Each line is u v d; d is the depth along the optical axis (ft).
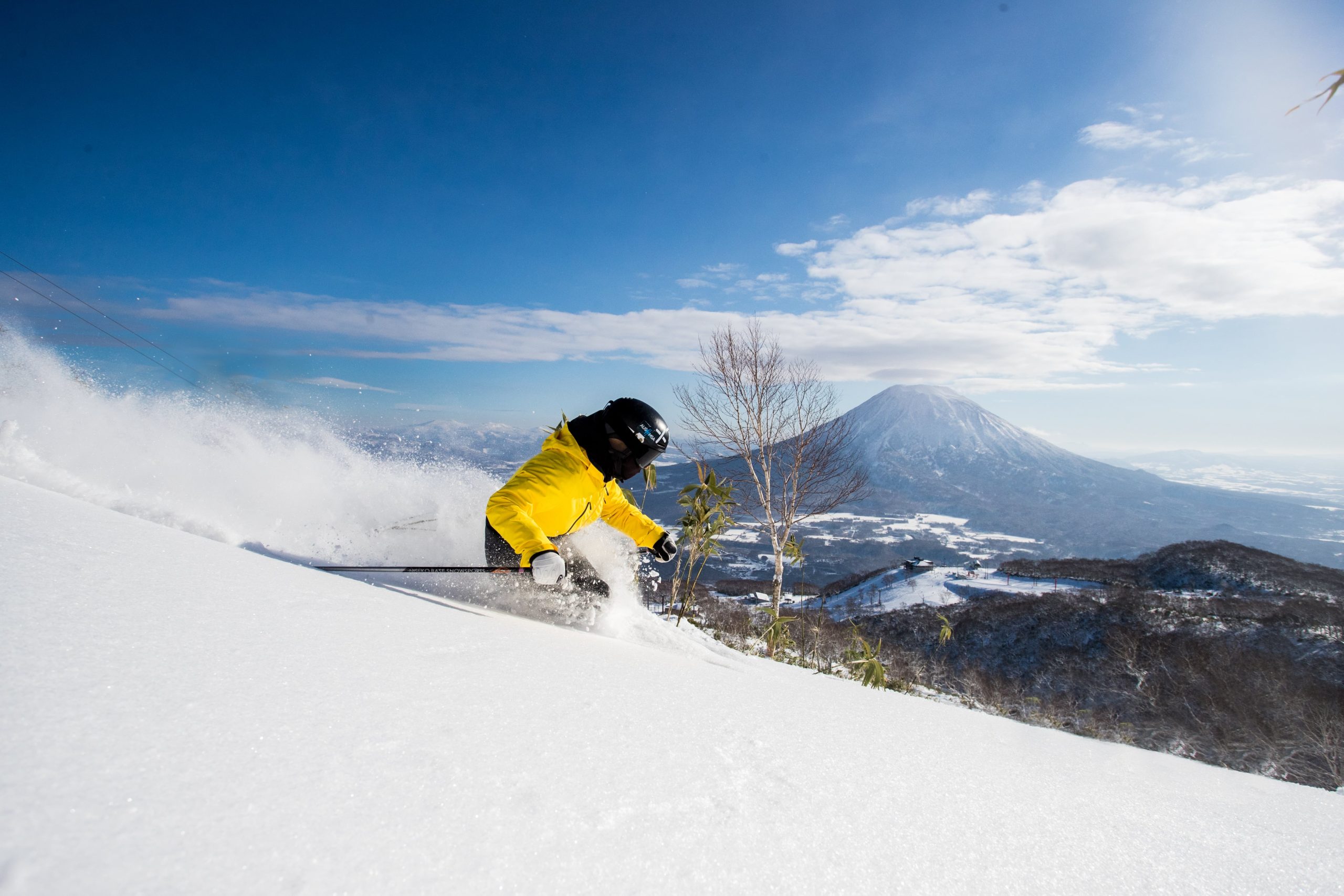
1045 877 2.53
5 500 4.89
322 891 1.41
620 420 9.57
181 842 1.45
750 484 39.17
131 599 3.25
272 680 2.66
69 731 1.80
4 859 1.18
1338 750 55.36
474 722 2.78
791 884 2.01
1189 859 3.13
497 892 1.61
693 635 10.06
